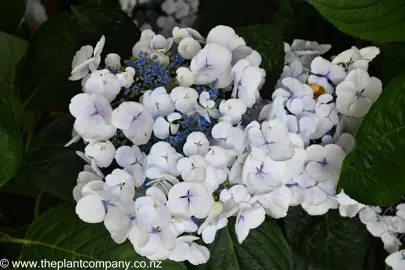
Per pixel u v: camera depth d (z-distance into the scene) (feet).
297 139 2.48
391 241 2.80
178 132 2.38
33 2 3.23
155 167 2.35
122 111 2.35
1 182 2.38
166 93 2.39
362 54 2.70
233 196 2.42
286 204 2.54
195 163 2.33
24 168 2.62
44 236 2.58
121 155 2.37
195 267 2.72
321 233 2.90
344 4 2.41
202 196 2.33
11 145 2.38
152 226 2.33
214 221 2.42
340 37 3.03
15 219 2.93
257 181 2.42
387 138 2.45
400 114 2.43
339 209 2.76
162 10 3.35
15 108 2.93
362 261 2.90
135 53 2.55
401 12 2.41
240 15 3.13
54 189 2.60
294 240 2.92
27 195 2.90
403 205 2.75
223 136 2.38
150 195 2.31
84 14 2.71
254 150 2.39
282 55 2.67
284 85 2.59
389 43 2.84
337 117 2.59
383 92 2.44
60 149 2.64
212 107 2.42
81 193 2.36
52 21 2.92
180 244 2.45
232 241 2.73
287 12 3.07
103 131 2.38
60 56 2.89
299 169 2.52
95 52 2.45
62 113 3.04
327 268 2.89
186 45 2.48
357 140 2.46
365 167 2.47
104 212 2.35
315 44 2.84
